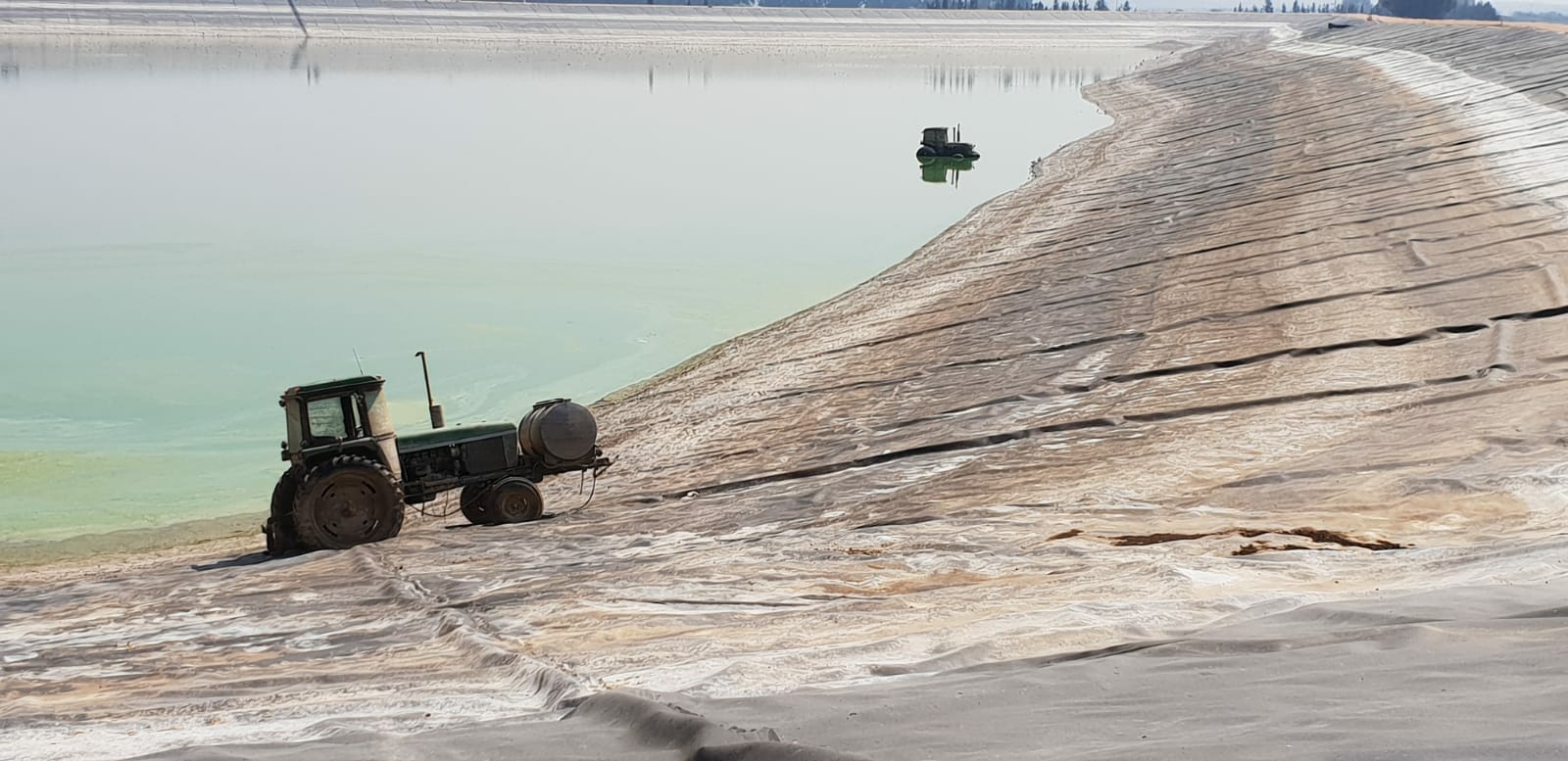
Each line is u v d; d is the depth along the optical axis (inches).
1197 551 489.1
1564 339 884.6
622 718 258.7
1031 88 5561.0
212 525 894.4
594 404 1219.2
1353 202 1590.8
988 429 888.9
